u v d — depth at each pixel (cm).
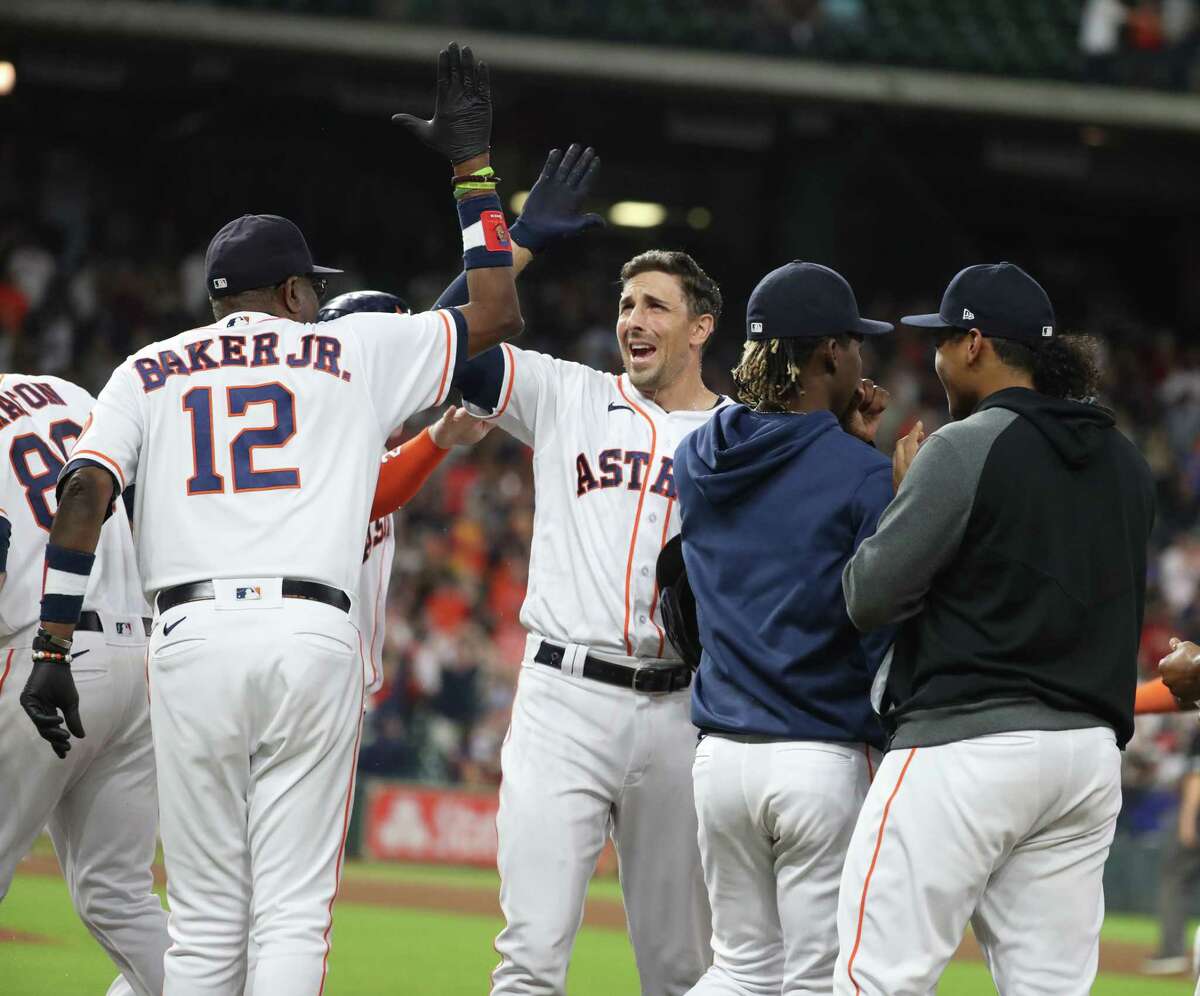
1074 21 7188
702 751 1509
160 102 7275
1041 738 1298
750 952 1512
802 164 7325
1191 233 8812
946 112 6769
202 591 1425
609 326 7956
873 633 1395
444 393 1538
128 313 7188
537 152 7531
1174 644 1482
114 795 1667
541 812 1606
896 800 1319
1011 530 1307
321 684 1420
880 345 7938
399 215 7962
